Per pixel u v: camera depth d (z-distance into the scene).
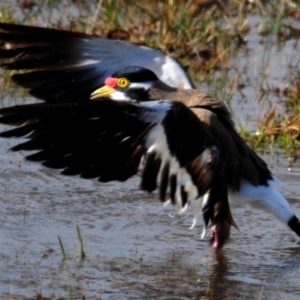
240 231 12.00
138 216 12.27
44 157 9.97
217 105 11.29
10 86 16.33
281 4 20.05
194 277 10.50
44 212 12.20
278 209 11.41
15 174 13.34
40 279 10.24
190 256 11.12
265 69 17.58
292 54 18.45
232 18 19.25
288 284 10.39
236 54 18.33
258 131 14.89
